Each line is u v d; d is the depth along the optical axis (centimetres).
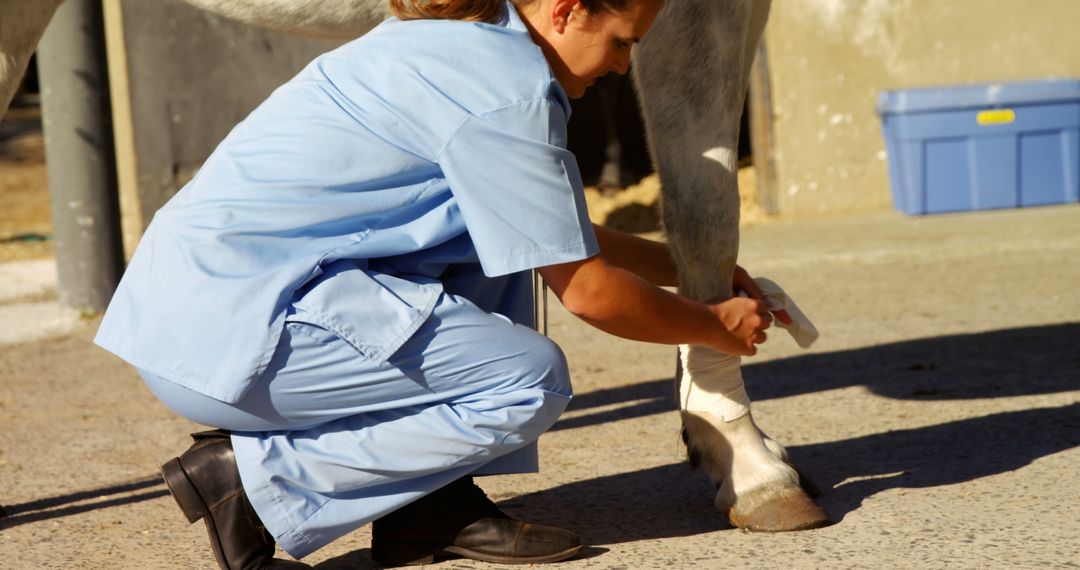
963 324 549
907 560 264
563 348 555
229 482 255
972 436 365
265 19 328
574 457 369
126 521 326
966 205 895
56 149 674
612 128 969
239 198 242
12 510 341
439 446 244
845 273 700
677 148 290
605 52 252
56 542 310
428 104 241
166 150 859
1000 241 764
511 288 270
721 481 297
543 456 372
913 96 884
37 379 530
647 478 341
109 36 855
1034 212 878
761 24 322
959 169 891
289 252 241
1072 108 885
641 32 251
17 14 321
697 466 305
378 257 246
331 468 246
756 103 956
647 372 495
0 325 657
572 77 257
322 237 243
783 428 390
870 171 955
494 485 341
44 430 438
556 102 245
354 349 238
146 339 241
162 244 246
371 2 323
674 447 374
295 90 253
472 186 239
